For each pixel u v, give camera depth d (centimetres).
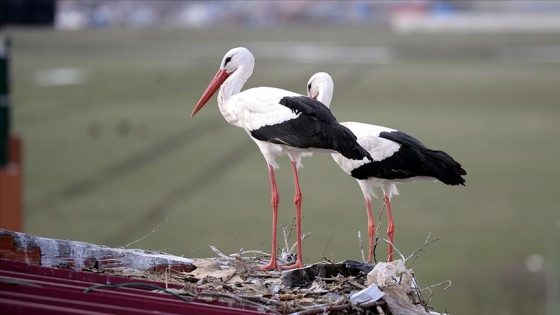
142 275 781
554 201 2958
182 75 6119
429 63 7038
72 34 9906
